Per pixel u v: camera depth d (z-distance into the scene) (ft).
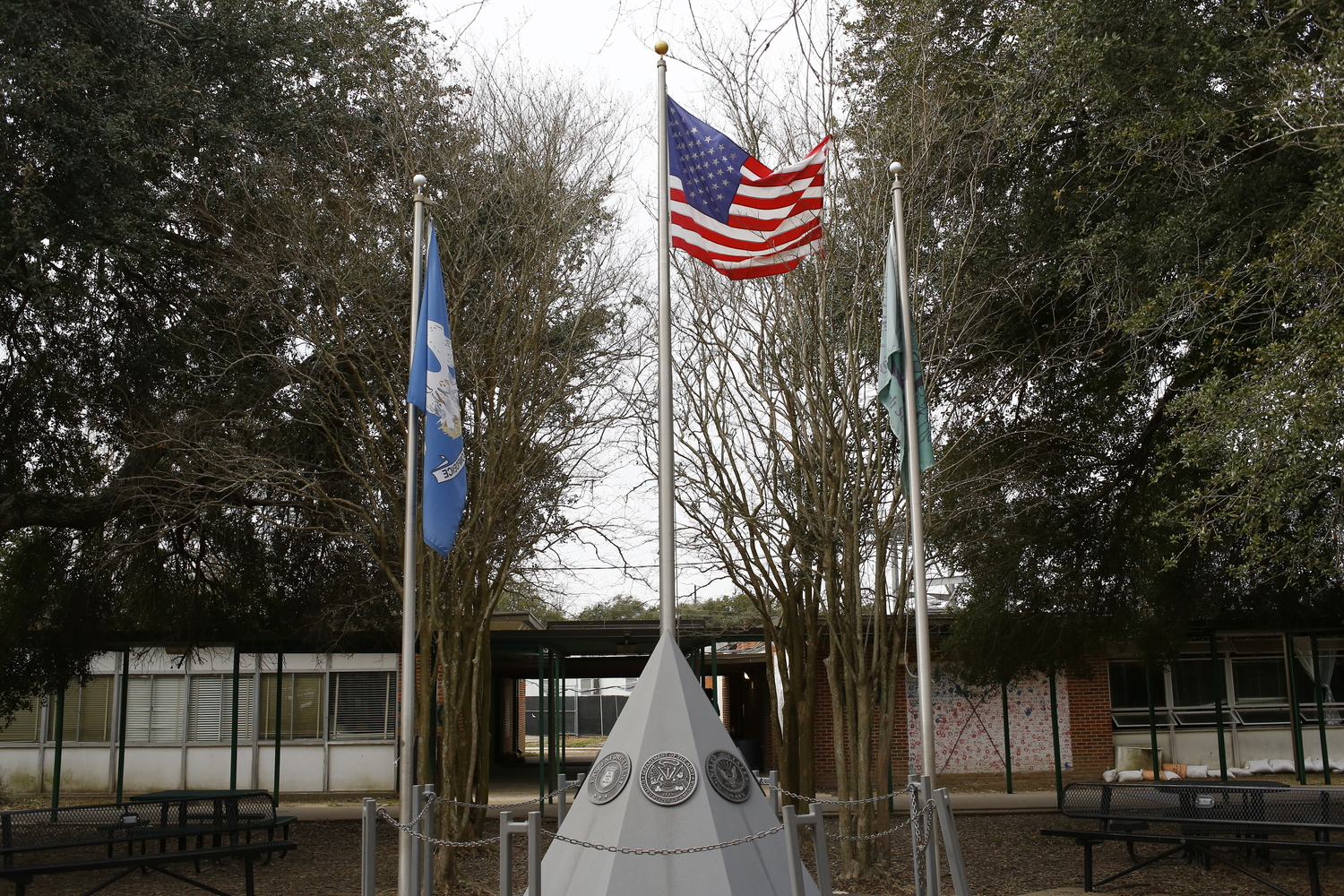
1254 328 33.45
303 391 41.14
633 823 20.57
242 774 71.20
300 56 42.63
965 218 40.96
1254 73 32.55
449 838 35.63
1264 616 49.60
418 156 41.32
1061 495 44.78
